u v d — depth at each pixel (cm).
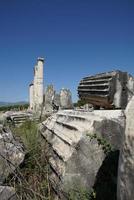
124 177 387
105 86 754
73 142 575
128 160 382
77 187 545
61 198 543
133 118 385
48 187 565
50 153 680
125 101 736
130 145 382
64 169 552
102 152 566
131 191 373
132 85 739
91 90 842
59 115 859
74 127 644
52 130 791
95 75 844
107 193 543
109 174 557
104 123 578
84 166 556
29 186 583
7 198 524
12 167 589
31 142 739
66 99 1778
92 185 552
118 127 584
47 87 1930
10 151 602
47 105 1897
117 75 735
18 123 1192
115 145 579
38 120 1137
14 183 568
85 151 560
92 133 571
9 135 657
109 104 743
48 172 625
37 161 641
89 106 1495
